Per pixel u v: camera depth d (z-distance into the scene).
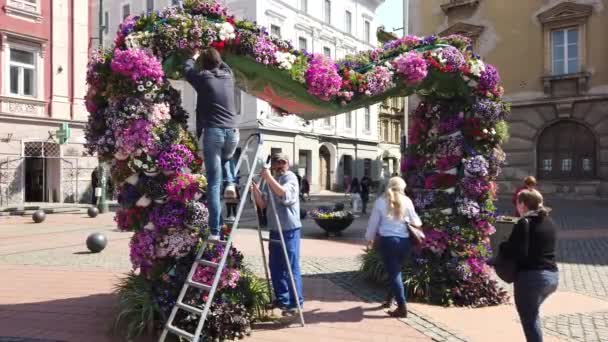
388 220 6.11
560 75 22.72
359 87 6.49
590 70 22.25
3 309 6.41
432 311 6.46
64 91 25.58
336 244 12.55
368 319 6.05
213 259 5.31
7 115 22.97
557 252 11.02
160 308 5.26
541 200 4.54
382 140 48.38
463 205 7.10
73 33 26.03
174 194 5.23
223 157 5.30
